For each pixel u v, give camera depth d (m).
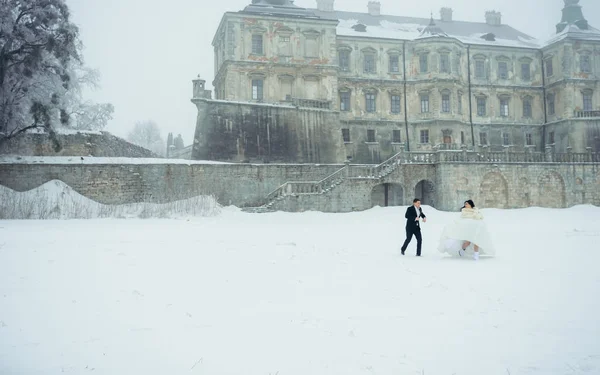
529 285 10.91
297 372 5.97
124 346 6.83
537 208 45.78
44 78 41.84
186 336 7.28
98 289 10.17
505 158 48.44
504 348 6.78
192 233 23.33
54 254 14.62
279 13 57.94
